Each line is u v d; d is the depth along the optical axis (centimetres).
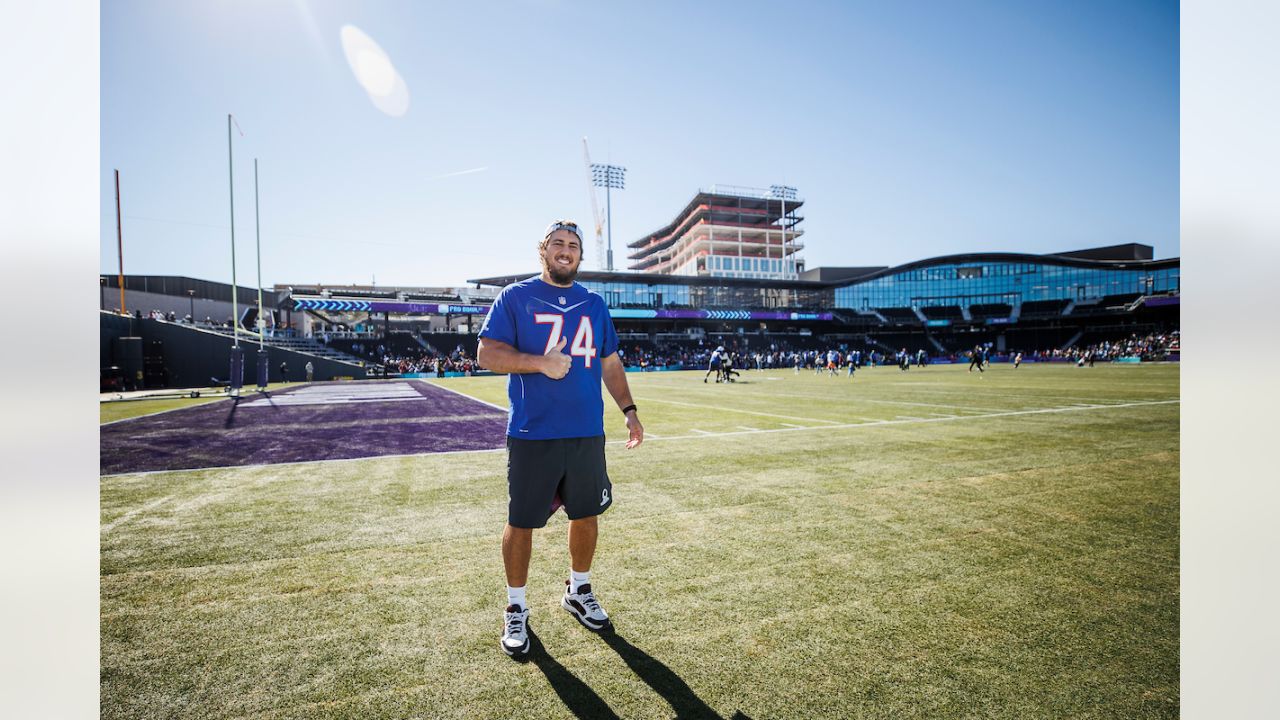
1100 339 6856
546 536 393
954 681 214
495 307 262
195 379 3097
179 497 508
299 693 209
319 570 330
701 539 378
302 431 992
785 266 9512
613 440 834
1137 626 256
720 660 229
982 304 7450
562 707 200
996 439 807
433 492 525
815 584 303
